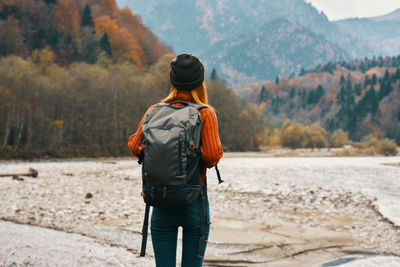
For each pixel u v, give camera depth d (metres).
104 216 7.30
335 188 13.50
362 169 26.91
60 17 96.44
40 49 87.62
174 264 2.09
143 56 108.12
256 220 7.36
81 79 53.31
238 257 4.70
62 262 3.78
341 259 4.63
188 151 1.91
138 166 27.23
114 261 3.96
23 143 47.25
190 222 2.03
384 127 190.50
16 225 6.07
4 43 80.69
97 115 52.94
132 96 55.00
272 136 111.75
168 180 1.85
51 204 8.61
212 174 20.11
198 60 2.22
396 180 17.58
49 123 47.88
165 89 66.56
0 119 45.75
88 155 48.91
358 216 8.05
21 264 3.59
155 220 2.08
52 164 29.73
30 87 46.25
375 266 4.14
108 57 90.69
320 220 7.55
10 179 14.54
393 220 7.39
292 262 4.50
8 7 88.25
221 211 8.37
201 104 2.16
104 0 122.00
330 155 71.44
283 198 10.57
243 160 45.12
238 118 81.12
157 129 1.93
